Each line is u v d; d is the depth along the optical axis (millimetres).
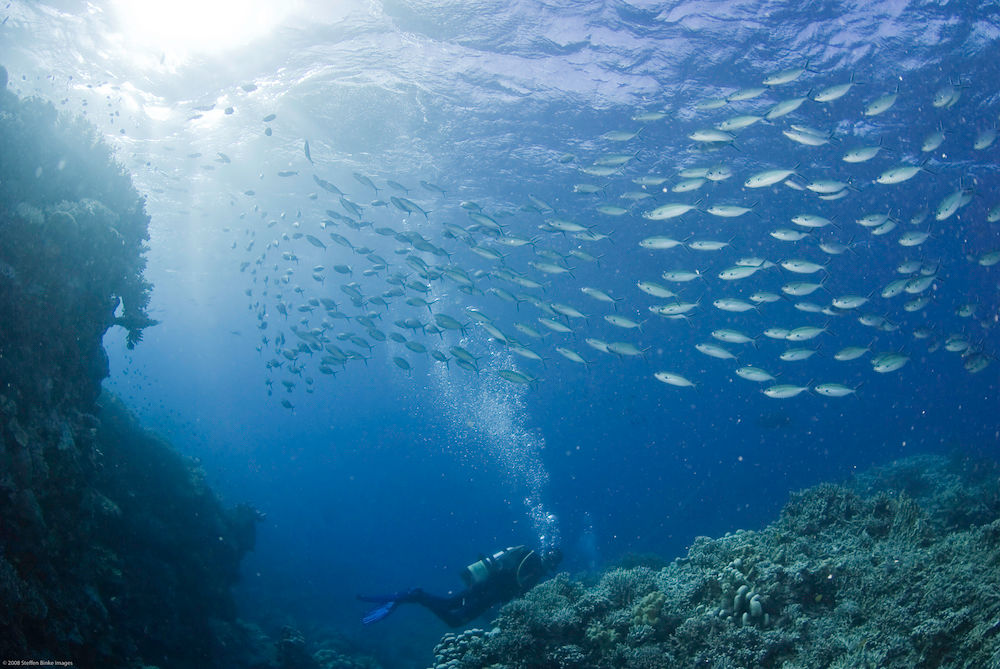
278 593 24562
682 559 8039
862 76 17703
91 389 8422
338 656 16219
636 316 46500
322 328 16641
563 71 18203
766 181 10758
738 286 40219
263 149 22516
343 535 44906
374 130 21125
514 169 24406
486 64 17812
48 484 6695
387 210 29969
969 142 21906
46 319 7027
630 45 17156
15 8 14156
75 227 7363
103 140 9016
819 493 8328
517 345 13414
